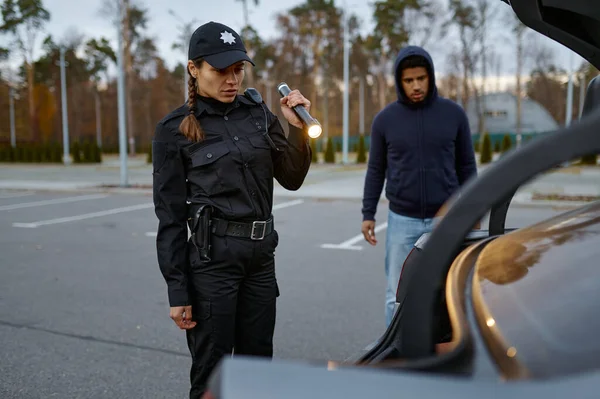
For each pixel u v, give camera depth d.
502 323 1.07
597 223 1.33
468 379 0.88
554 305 1.06
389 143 3.29
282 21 63.41
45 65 63.12
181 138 2.19
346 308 4.65
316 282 5.50
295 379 0.90
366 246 7.31
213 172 2.18
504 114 67.75
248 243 2.22
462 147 3.29
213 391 0.94
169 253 2.19
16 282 5.53
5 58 54.78
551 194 12.41
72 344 3.86
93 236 8.20
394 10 50.94
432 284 1.02
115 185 16.20
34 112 59.88
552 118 67.06
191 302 2.22
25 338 3.97
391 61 54.28
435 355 1.04
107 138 73.81
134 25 52.56
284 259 6.55
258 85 64.75
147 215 10.48
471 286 1.26
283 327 4.19
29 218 10.12
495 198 0.94
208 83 2.17
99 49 58.78
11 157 34.41
